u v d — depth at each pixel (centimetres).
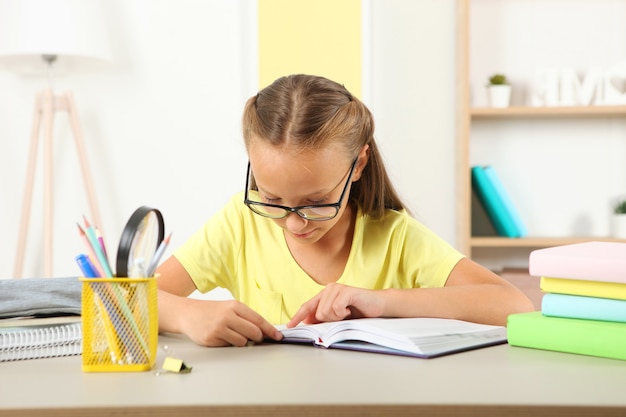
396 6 302
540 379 84
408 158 303
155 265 93
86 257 92
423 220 303
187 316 111
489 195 283
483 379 84
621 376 86
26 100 306
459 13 289
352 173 127
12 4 268
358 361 95
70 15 269
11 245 307
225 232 155
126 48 306
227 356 99
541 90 286
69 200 306
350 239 149
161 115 307
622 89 282
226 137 307
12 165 306
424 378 84
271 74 296
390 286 148
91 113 306
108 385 82
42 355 100
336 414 72
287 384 81
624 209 288
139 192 307
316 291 148
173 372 88
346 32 294
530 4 298
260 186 122
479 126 301
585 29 298
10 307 123
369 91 295
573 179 300
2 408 72
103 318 90
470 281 144
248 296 154
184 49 306
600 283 101
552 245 279
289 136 118
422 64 303
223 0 305
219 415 72
